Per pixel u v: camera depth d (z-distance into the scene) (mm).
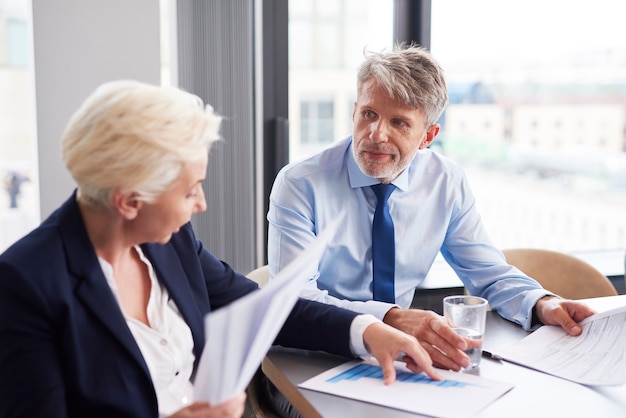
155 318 1335
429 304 2578
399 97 1726
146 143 1094
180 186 1150
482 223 2078
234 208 2697
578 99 3217
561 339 1503
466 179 2076
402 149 1780
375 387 1243
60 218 1221
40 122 2336
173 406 1308
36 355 1114
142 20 2389
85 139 1105
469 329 1366
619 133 3309
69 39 2328
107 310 1188
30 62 2373
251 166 2689
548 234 3320
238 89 2621
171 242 1434
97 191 1130
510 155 3178
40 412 1105
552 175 3266
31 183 2629
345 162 1964
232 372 939
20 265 1132
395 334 1322
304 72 2822
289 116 2771
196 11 2537
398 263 2037
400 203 1989
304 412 1212
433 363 1351
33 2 2277
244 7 2576
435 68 1772
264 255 2777
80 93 2361
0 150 2643
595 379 1282
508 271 1889
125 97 1108
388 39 2936
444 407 1159
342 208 1945
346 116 2928
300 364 1364
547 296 1667
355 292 1996
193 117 1143
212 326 849
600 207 3363
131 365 1197
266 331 977
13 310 1106
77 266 1188
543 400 1201
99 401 1156
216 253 2713
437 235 2041
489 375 1319
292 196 1889
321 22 2812
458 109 3041
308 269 1052
